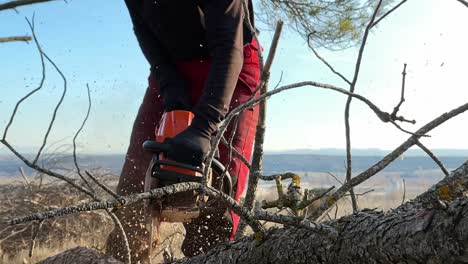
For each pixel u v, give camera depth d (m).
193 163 2.42
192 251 3.09
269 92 1.86
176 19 3.02
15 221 1.39
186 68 3.19
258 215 1.79
